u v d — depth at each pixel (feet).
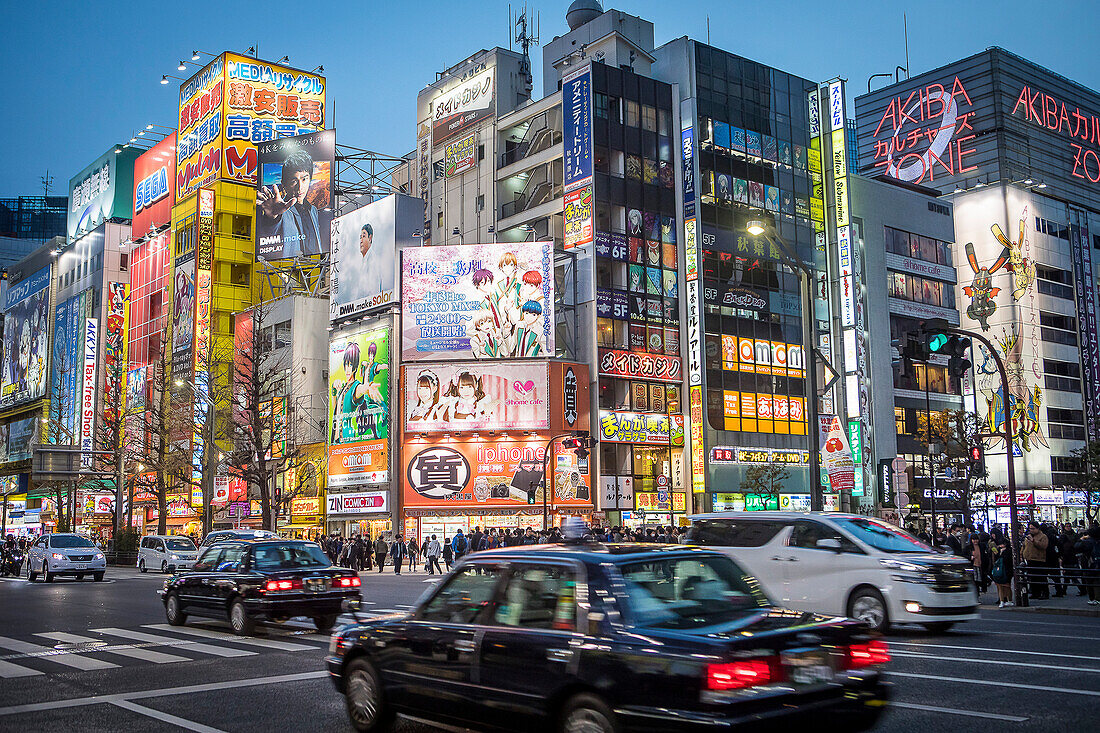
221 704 29.81
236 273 224.12
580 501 157.79
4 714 28.60
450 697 22.13
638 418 167.84
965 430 165.27
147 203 259.80
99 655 42.19
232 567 51.26
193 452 179.11
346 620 26.73
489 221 193.26
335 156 214.48
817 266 194.08
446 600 23.54
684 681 17.54
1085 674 32.76
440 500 159.02
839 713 18.66
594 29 193.16
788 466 180.75
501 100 199.11
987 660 36.40
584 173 172.14
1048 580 64.23
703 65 185.47
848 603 45.80
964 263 225.76
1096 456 186.19
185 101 243.60
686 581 20.71
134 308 252.83
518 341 162.09
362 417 171.01
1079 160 266.16
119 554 179.11
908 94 267.59
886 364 198.49
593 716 18.99
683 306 177.06
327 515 174.70
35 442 281.95
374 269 175.22
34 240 499.51
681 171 181.47
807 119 199.93
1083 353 232.94
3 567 131.54
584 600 20.04
